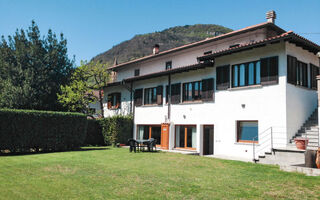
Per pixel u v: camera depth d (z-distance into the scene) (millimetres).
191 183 8172
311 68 15742
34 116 17047
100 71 26766
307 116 14922
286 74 13500
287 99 13477
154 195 6801
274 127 13727
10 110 16078
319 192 7219
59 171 9875
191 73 18891
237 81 15859
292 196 6836
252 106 14820
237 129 15648
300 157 11570
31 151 17688
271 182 8406
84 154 15320
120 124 22594
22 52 23625
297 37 13016
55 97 24453
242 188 7613
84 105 26422
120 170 10203
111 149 18688
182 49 22297
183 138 19219
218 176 9359
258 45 14070
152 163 12117
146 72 26406
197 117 18062
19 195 6680
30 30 25281
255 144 14492
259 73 14773
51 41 25859
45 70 24156
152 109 21875
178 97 19625
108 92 27906
